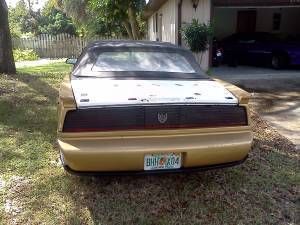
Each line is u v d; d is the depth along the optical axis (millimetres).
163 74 4516
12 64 11570
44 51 25281
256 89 10516
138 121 3525
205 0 13781
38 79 10953
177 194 4027
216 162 3760
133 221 3527
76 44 25109
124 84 4086
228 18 20312
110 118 3473
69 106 3412
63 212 3623
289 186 4293
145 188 4129
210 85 4316
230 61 16406
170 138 3609
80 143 3438
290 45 14445
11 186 4117
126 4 18891
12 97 8164
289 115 7586
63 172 4480
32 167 4605
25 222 3449
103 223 3473
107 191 4047
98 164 3465
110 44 4953
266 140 5867
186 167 3668
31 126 6199
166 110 3576
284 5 14055
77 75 4426
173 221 3527
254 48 15445
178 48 5109
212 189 4152
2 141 5457
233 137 3775
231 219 3596
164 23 18172
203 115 3684
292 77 12633
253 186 4258
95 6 19250
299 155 5281
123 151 3428
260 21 20469
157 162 3574
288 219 3646
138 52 4832
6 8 11148
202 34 13156
